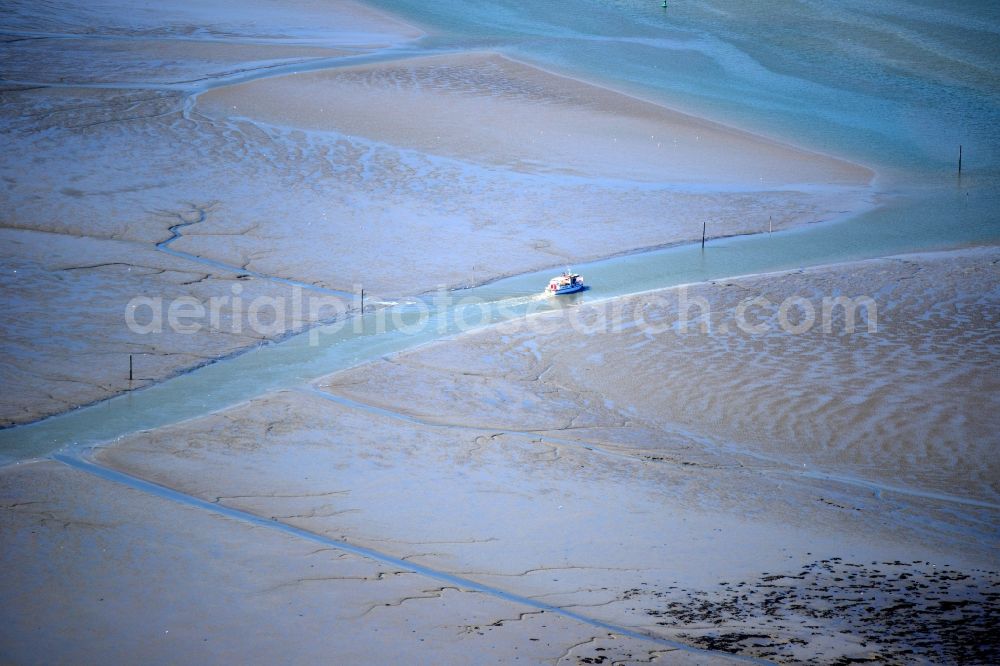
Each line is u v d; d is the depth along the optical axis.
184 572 20.19
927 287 40.75
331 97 66.81
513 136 61.94
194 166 53.28
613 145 61.78
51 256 41.22
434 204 50.59
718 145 63.53
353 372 32.81
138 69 71.56
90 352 33.41
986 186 58.41
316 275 41.72
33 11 88.00
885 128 70.38
